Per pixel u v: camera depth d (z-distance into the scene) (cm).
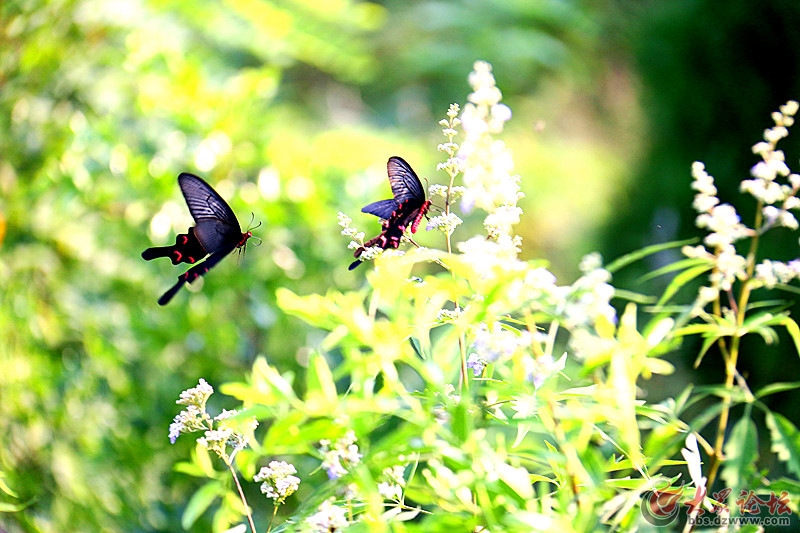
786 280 180
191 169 272
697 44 314
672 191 328
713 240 180
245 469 177
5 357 233
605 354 174
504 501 174
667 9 330
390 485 180
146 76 282
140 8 293
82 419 252
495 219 179
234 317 287
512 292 175
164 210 263
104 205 260
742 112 304
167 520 267
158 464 270
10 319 237
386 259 175
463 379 179
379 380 190
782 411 277
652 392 296
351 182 291
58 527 231
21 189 253
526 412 176
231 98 282
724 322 180
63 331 259
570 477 176
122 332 269
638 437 175
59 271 261
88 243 262
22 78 262
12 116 260
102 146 257
